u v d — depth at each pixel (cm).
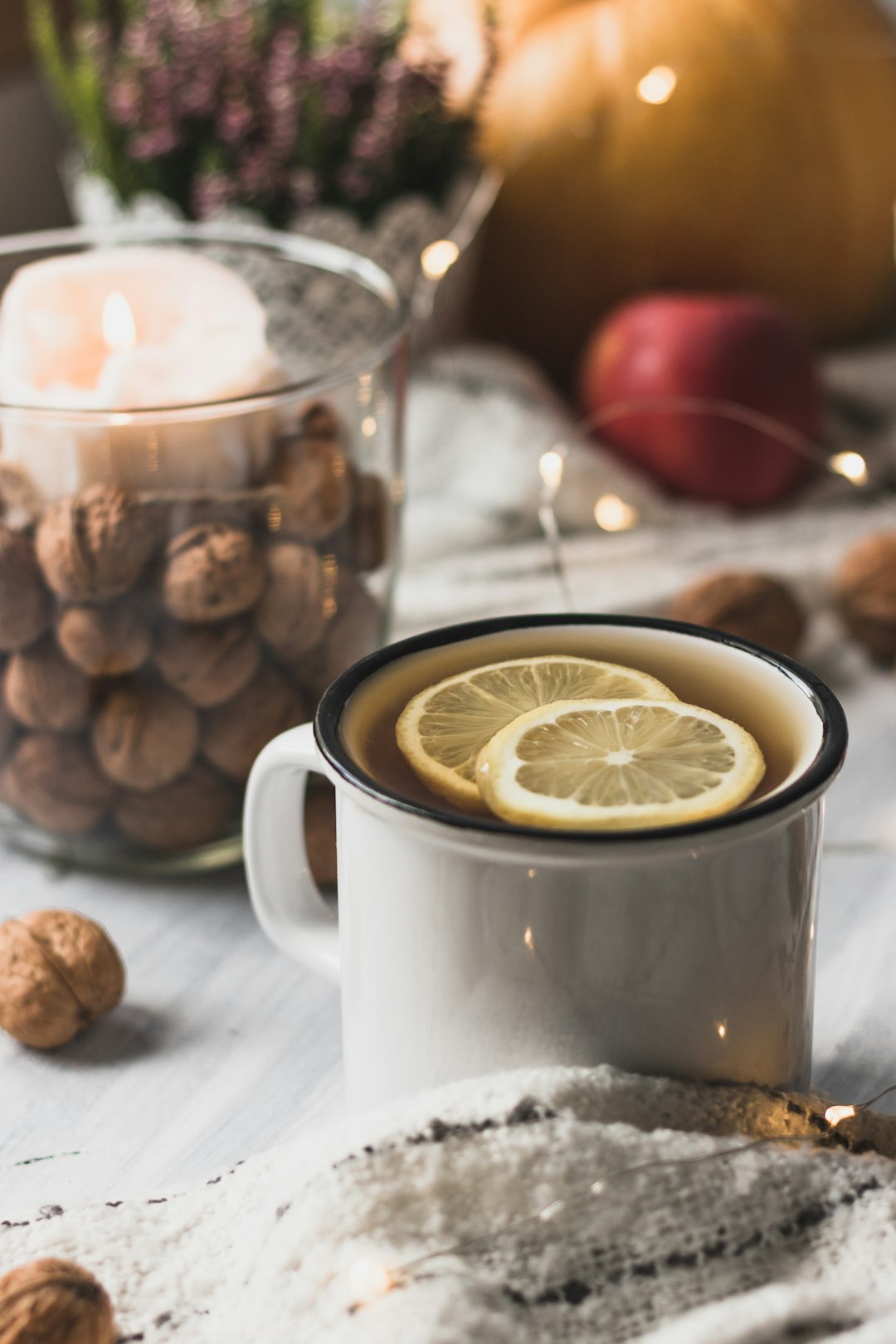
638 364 92
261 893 66
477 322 102
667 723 60
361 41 90
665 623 63
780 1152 60
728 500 92
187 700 70
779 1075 62
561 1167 59
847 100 99
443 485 92
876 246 102
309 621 71
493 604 85
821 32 99
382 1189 59
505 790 59
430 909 59
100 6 93
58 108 98
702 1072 61
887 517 90
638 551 88
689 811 58
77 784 72
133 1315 59
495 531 90
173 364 71
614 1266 58
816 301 103
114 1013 69
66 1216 61
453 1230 59
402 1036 61
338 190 89
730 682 62
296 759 63
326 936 66
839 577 84
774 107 98
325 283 79
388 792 58
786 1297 57
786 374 92
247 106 88
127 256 75
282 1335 57
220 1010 69
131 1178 64
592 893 59
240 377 71
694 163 97
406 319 75
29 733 71
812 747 60
